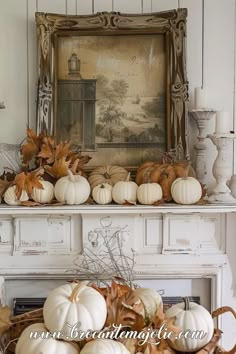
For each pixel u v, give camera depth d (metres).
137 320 1.60
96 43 2.24
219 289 2.22
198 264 2.21
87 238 2.19
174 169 2.11
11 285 2.26
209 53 2.28
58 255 2.21
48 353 1.49
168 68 2.21
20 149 2.18
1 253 2.22
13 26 2.28
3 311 1.72
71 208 2.04
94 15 2.21
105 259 2.19
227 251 2.23
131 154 2.26
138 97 2.25
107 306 1.64
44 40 2.21
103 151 2.26
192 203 2.06
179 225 2.20
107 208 2.04
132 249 2.19
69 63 2.24
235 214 2.22
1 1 2.28
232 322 2.27
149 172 2.12
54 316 1.55
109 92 2.25
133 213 2.12
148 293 1.79
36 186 2.03
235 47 2.28
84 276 2.21
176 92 2.20
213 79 2.28
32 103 2.29
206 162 2.29
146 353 1.55
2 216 2.21
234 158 2.29
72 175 2.06
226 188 2.12
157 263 2.20
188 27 2.28
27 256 2.22
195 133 2.28
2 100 2.28
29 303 2.25
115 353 1.45
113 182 2.14
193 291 2.25
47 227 2.21
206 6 2.27
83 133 2.26
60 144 2.12
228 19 2.28
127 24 2.21
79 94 2.25
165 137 2.24
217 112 2.09
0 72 2.28
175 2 2.28
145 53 2.24
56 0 2.28
